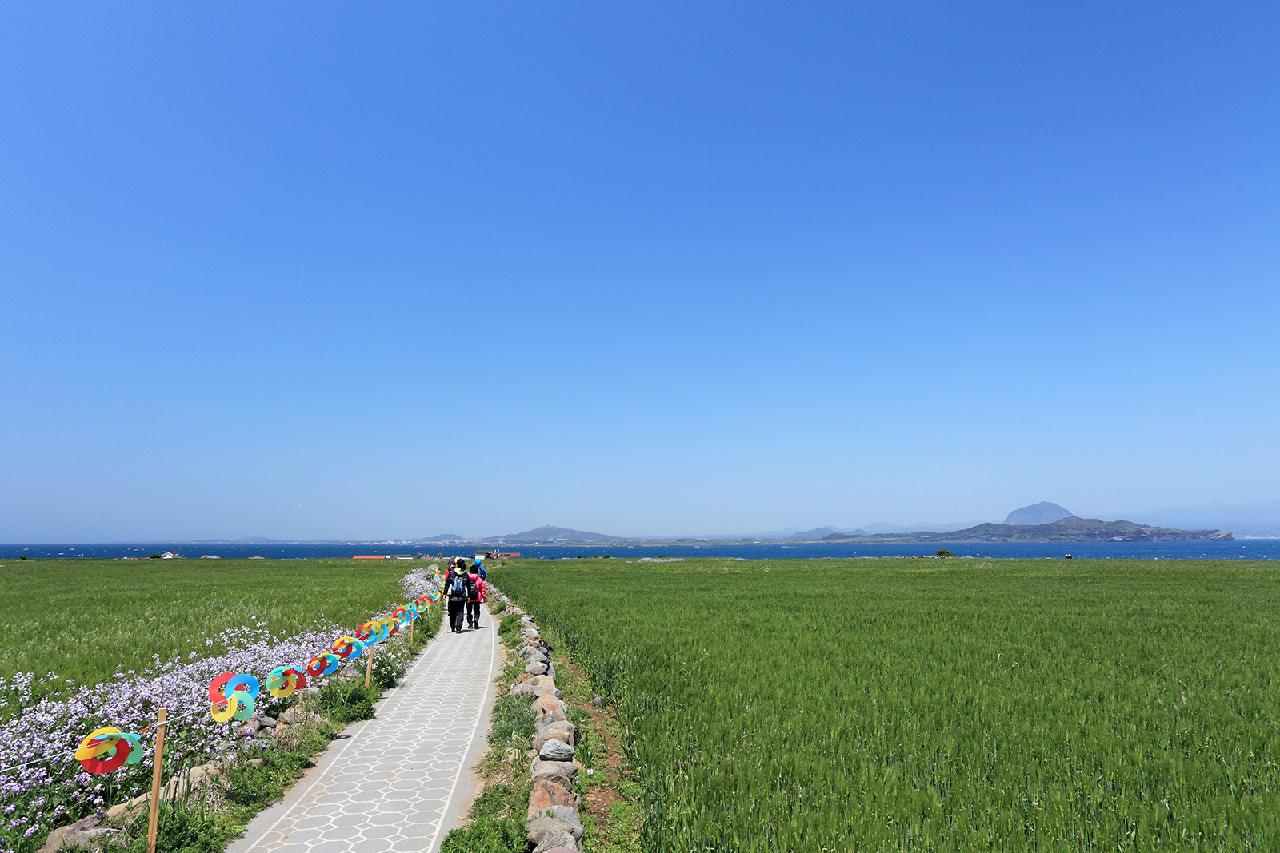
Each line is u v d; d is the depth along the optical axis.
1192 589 33.81
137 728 8.47
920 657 15.15
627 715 10.23
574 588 35.84
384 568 58.06
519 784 7.58
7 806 6.11
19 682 10.22
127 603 25.61
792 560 76.88
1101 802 7.03
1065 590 33.53
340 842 6.39
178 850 6.01
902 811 6.81
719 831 6.27
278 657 12.49
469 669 15.41
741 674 13.10
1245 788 7.50
